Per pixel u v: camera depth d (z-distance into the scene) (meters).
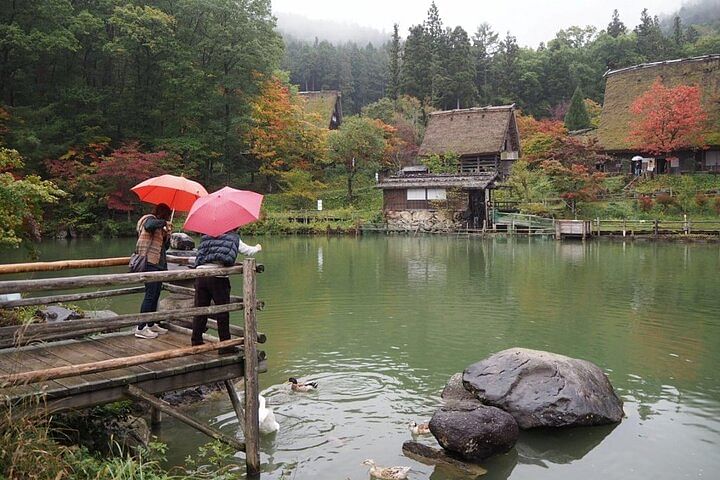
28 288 4.07
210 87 39.03
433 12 66.12
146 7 35.66
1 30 31.25
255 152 40.72
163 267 6.14
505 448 6.08
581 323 11.55
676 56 70.50
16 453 3.67
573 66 70.50
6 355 5.19
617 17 90.81
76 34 35.44
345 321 11.86
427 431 6.49
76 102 36.28
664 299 13.85
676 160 39.72
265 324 11.63
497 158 41.09
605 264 20.03
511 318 12.02
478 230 32.50
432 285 16.06
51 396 4.27
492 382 7.06
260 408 6.57
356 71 87.31
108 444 5.51
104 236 31.45
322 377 8.41
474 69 63.66
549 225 30.72
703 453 6.05
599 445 6.25
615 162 41.75
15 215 9.05
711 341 10.19
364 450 6.10
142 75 38.53
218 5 37.75
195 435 6.46
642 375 8.46
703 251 23.64
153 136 37.91
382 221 35.66
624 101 44.25
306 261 21.52
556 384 6.86
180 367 4.97
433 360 9.22
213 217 5.34
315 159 43.03
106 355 5.26
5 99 34.41
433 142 43.03
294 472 5.60
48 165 31.06
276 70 46.84
